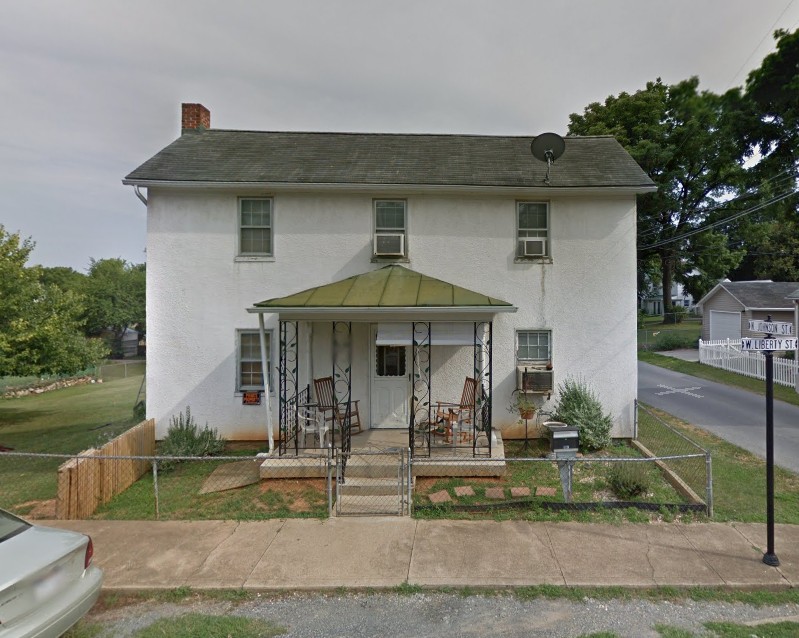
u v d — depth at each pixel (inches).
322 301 326.3
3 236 561.0
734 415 475.2
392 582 185.5
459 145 458.6
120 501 279.9
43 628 133.7
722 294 1057.5
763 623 159.8
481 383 358.0
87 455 265.6
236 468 330.6
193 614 168.7
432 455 313.0
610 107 1179.9
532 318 390.0
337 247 391.9
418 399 382.3
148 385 382.3
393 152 438.9
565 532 226.4
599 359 388.8
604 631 156.1
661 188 1154.7
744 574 187.5
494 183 380.8
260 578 189.2
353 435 362.9
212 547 216.1
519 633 156.0
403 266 390.9
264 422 385.7
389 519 244.8
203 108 474.0
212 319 386.6
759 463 325.4
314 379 368.5
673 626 158.4
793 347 189.8
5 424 597.6
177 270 385.7
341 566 197.9
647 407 506.3
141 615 169.0
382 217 395.5
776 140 885.2
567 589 180.4
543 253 389.1
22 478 338.0
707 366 817.5
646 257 1435.8
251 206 393.7
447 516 247.3
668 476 297.6
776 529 227.0
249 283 388.5
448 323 339.0
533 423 388.5
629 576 187.2
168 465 334.6
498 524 236.7
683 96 955.3
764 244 1604.3
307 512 255.6
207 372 385.7
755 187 1089.4
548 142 394.9
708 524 233.1
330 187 379.2
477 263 392.2
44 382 965.2
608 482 287.1
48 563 141.0
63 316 569.0
